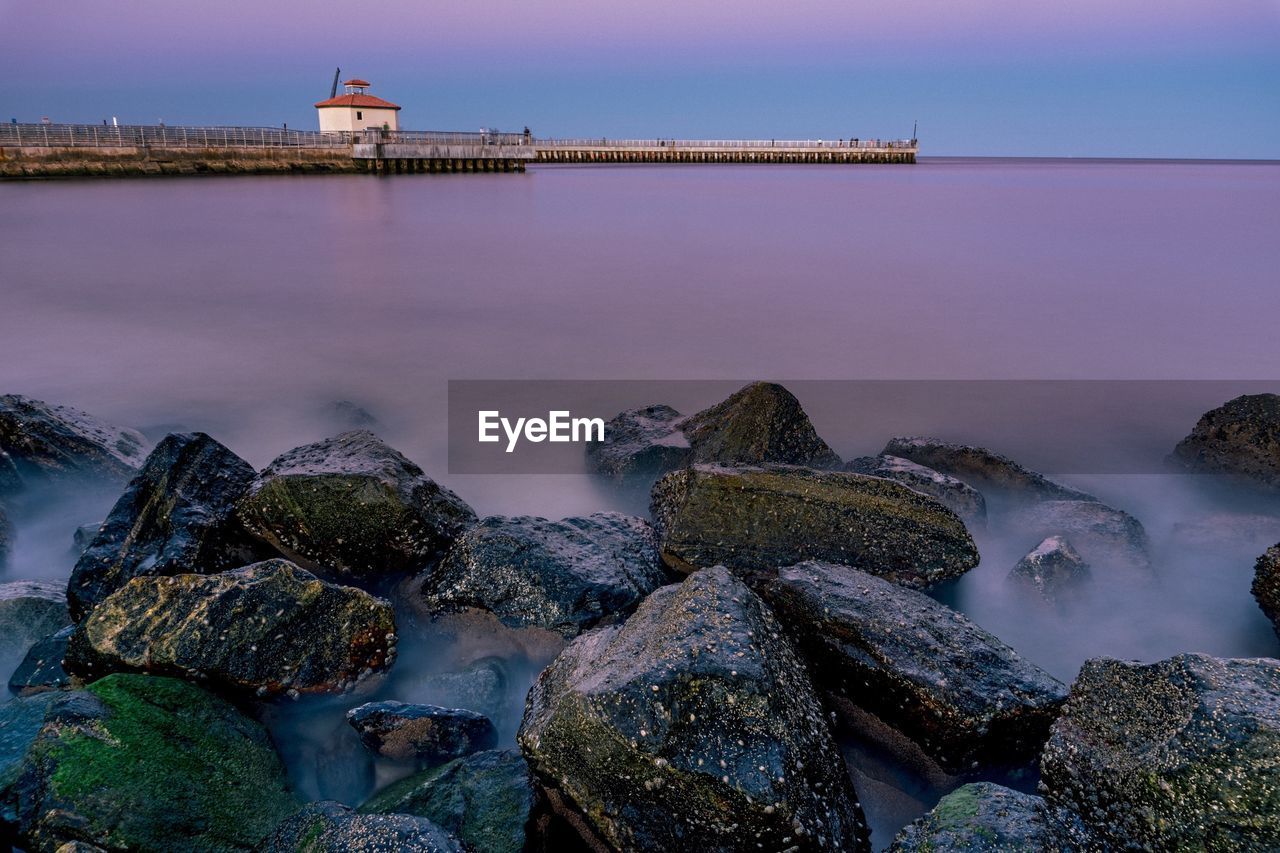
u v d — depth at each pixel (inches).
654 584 280.5
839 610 233.9
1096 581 313.4
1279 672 171.5
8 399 380.5
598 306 952.9
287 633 232.5
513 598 263.9
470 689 247.0
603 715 175.8
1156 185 3277.6
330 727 235.6
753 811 164.6
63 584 294.0
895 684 213.9
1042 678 218.4
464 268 1178.6
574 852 187.5
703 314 917.2
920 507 291.4
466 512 315.3
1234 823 150.8
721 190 2709.2
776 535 287.4
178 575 235.8
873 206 2151.8
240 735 215.3
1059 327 861.2
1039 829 166.1
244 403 580.4
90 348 727.7
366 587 286.7
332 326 836.0
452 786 199.6
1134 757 167.6
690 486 303.0
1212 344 796.0
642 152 4404.5
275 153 2628.0
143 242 1320.1
